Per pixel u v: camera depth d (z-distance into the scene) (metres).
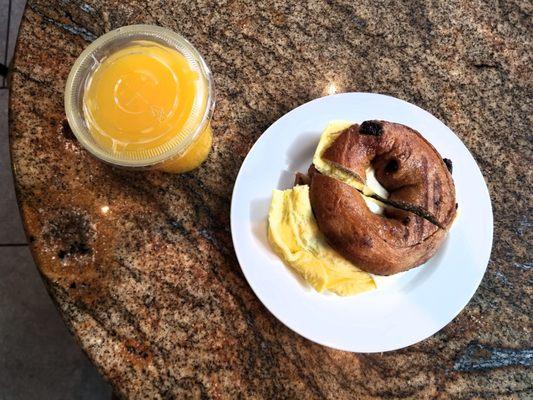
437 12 0.35
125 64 0.27
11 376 0.53
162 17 0.34
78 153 0.32
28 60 0.33
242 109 0.33
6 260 0.54
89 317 0.30
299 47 0.34
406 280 0.30
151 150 0.27
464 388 0.30
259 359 0.30
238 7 0.35
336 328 0.28
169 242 0.31
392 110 0.31
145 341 0.30
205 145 0.31
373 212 0.30
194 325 0.30
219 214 0.32
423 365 0.30
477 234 0.30
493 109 0.34
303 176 0.30
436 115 0.34
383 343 0.28
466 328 0.31
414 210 0.29
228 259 0.31
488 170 0.33
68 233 0.31
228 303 0.31
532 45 0.35
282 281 0.29
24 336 0.53
